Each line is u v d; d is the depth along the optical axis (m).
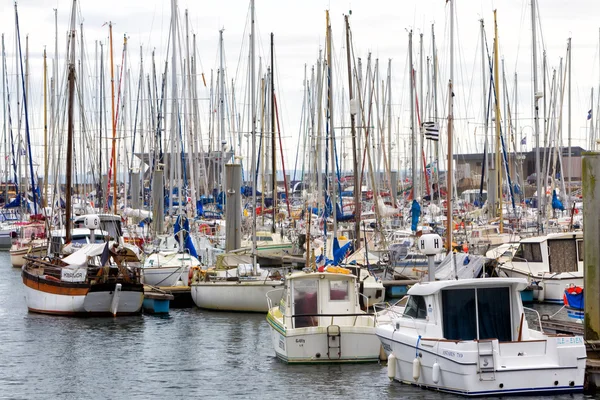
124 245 66.38
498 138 81.75
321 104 76.00
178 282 61.47
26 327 49.56
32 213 104.38
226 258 62.38
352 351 38.38
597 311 35.06
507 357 30.84
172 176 77.31
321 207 78.62
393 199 93.56
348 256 63.97
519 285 32.94
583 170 35.38
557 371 30.89
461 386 31.00
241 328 49.44
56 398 34.34
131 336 47.06
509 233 74.31
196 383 36.28
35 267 57.12
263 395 33.94
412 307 34.69
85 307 52.34
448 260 42.97
